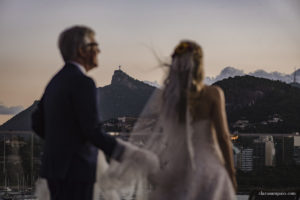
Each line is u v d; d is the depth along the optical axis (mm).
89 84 2199
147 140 2412
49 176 2234
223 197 2320
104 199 2383
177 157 2361
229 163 2379
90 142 2201
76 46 2293
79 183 2209
